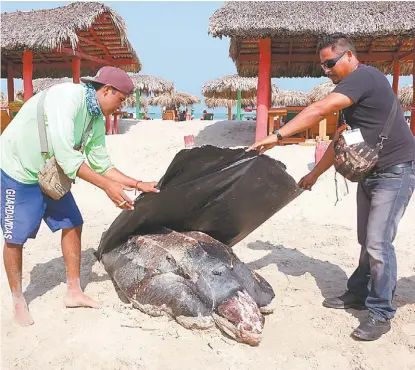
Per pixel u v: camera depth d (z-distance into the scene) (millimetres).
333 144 4188
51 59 17438
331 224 7621
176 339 3887
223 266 4219
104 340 3855
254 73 16750
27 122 3891
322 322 4246
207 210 4598
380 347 3842
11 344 3809
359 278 4473
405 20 11070
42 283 5012
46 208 4199
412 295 4809
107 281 5000
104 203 8930
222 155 4082
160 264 4238
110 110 4219
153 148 13203
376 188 4004
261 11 11773
